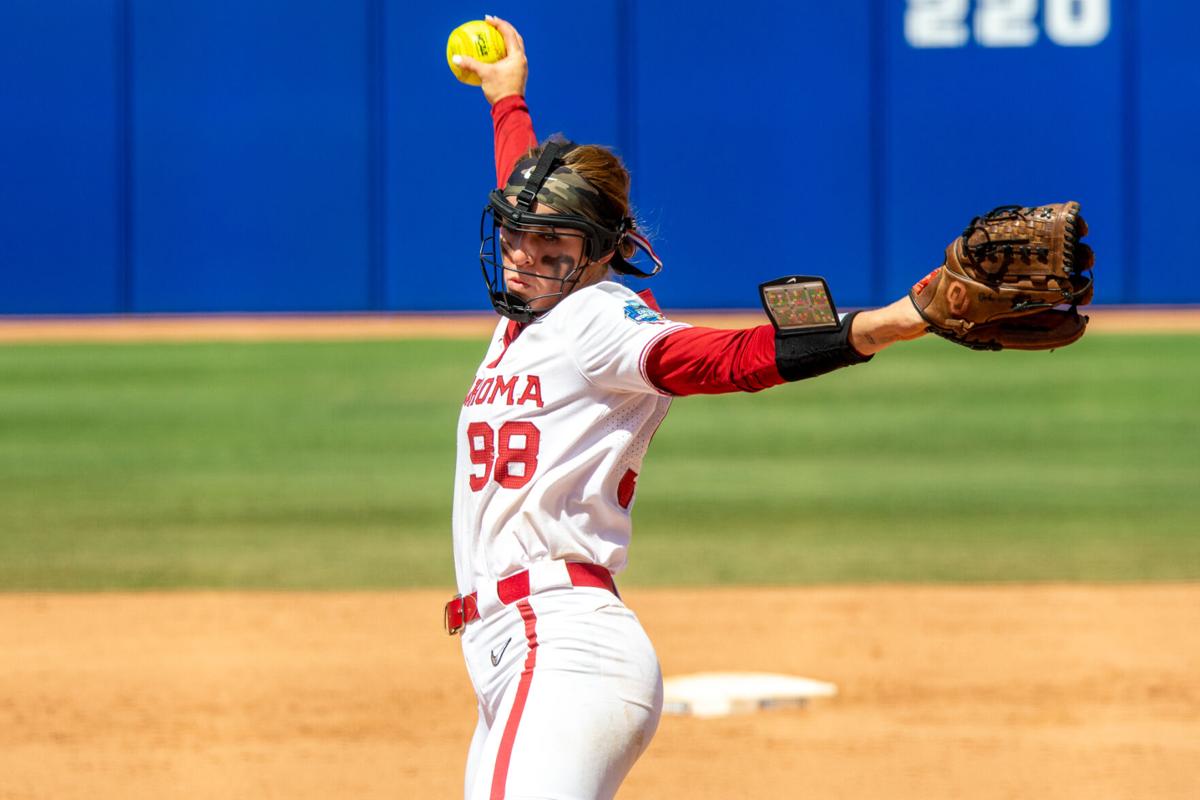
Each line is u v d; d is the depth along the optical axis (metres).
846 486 42.31
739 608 29.17
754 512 39.00
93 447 48.81
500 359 11.29
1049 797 18.58
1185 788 18.89
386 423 52.81
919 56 82.38
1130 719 22.00
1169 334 74.62
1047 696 23.23
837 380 63.97
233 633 27.42
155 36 81.62
